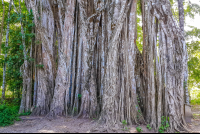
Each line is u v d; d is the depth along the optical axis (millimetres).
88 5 8297
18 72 8516
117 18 6707
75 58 7898
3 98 9406
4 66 9586
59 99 7047
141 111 6520
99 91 7719
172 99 5516
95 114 6844
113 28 6738
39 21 7211
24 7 10883
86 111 6906
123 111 5859
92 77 7316
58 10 8461
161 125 5309
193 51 10500
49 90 7723
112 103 5836
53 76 8008
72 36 7750
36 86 7938
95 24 7938
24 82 7926
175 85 5695
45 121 6156
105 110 5852
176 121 5309
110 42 6375
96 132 4922
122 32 6582
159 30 6133
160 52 6027
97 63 8062
